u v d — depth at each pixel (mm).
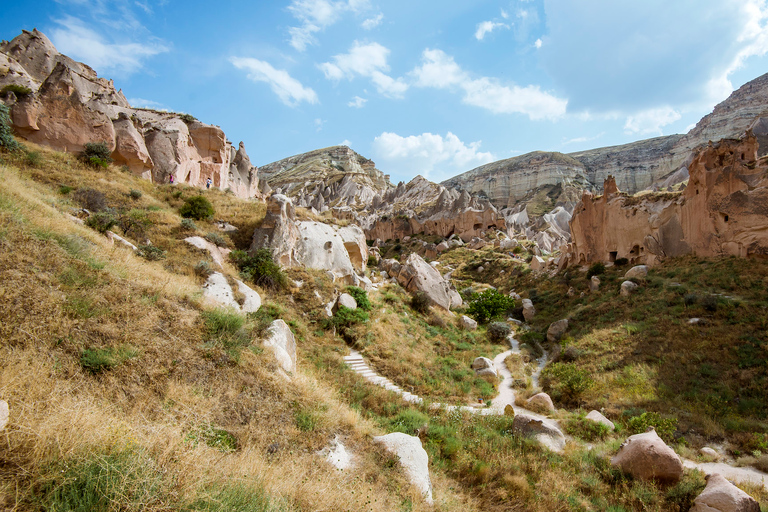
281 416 8211
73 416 4988
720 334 17500
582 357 20016
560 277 37406
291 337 12734
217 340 9328
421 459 8531
